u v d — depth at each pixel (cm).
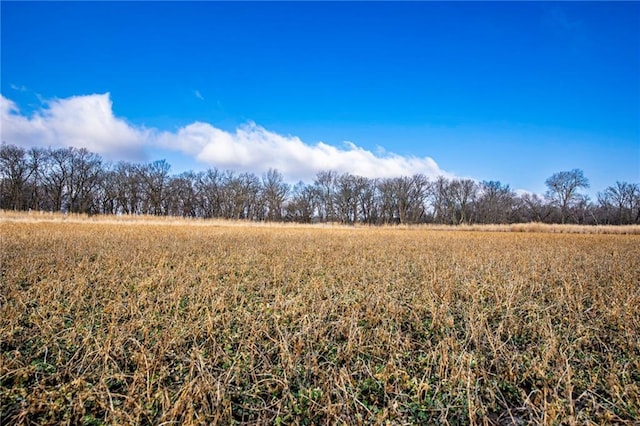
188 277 825
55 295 651
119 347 441
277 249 1366
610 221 6284
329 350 475
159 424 310
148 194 6334
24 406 336
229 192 6838
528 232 3550
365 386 395
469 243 1878
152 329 530
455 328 561
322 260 1118
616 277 898
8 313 546
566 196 6141
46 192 5669
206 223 3569
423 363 444
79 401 335
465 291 734
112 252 1141
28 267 861
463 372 395
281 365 425
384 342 498
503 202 6875
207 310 566
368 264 1053
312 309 609
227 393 366
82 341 463
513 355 445
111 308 597
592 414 350
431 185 7125
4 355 430
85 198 5853
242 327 538
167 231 2177
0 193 5403
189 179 6738
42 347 449
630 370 432
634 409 349
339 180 7144
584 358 455
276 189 7031
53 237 1523
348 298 682
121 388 385
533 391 362
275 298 674
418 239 2116
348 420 332
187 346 479
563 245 1847
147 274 851
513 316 592
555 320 604
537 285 805
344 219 7075
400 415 345
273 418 341
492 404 365
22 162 5403
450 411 361
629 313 587
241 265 991
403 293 734
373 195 7212
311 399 359
